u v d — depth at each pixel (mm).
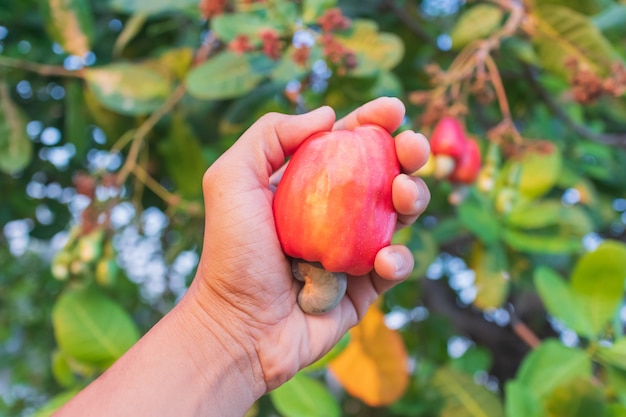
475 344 940
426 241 542
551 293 427
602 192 719
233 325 331
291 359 341
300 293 337
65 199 730
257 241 325
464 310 972
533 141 502
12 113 554
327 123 352
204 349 325
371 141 320
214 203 331
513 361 900
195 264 661
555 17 496
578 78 494
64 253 467
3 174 688
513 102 664
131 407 303
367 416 849
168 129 563
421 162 322
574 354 413
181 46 591
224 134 559
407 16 621
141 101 524
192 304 333
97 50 644
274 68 490
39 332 1135
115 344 431
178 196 554
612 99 617
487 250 527
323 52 483
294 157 326
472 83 565
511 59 590
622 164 704
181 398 312
